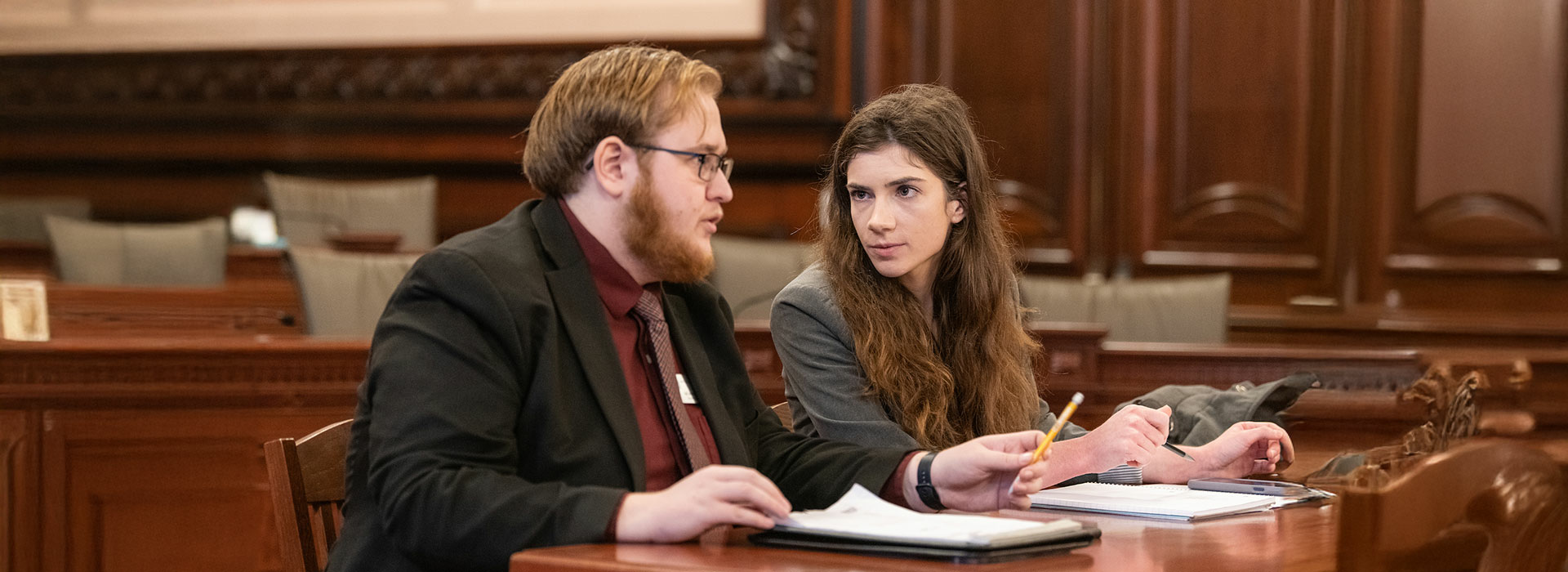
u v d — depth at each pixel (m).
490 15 10.04
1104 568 1.88
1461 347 7.93
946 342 3.29
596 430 2.38
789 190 9.50
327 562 2.42
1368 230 8.53
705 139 2.51
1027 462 2.30
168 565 4.23
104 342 4.27
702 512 2.00
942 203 3.16
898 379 3.08
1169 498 2.64
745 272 6.73
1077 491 2.77
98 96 10.71
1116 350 5.12
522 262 2.41
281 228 8.89
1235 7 8.70
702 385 2.64
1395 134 8.48
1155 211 8.85
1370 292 8.55
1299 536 2.22
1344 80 8.54
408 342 2.27
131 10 10.71
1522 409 3.65
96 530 4.18
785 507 2.04
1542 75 8.23
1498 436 3.46
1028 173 9.02
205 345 4.25
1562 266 8.20
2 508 4.10
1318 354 4.82
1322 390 4.73
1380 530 1.72
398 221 9.01
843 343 3.15
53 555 4.12
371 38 10.24
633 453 2.37
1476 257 8.37
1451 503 1.81
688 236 2.51
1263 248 8.70
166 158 10.59
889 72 9.14
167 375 4.24
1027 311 3.49
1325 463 3.41
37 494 4.12
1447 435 3.31
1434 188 8.43
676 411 2.57
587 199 2.53
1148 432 2.88
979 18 9.04
